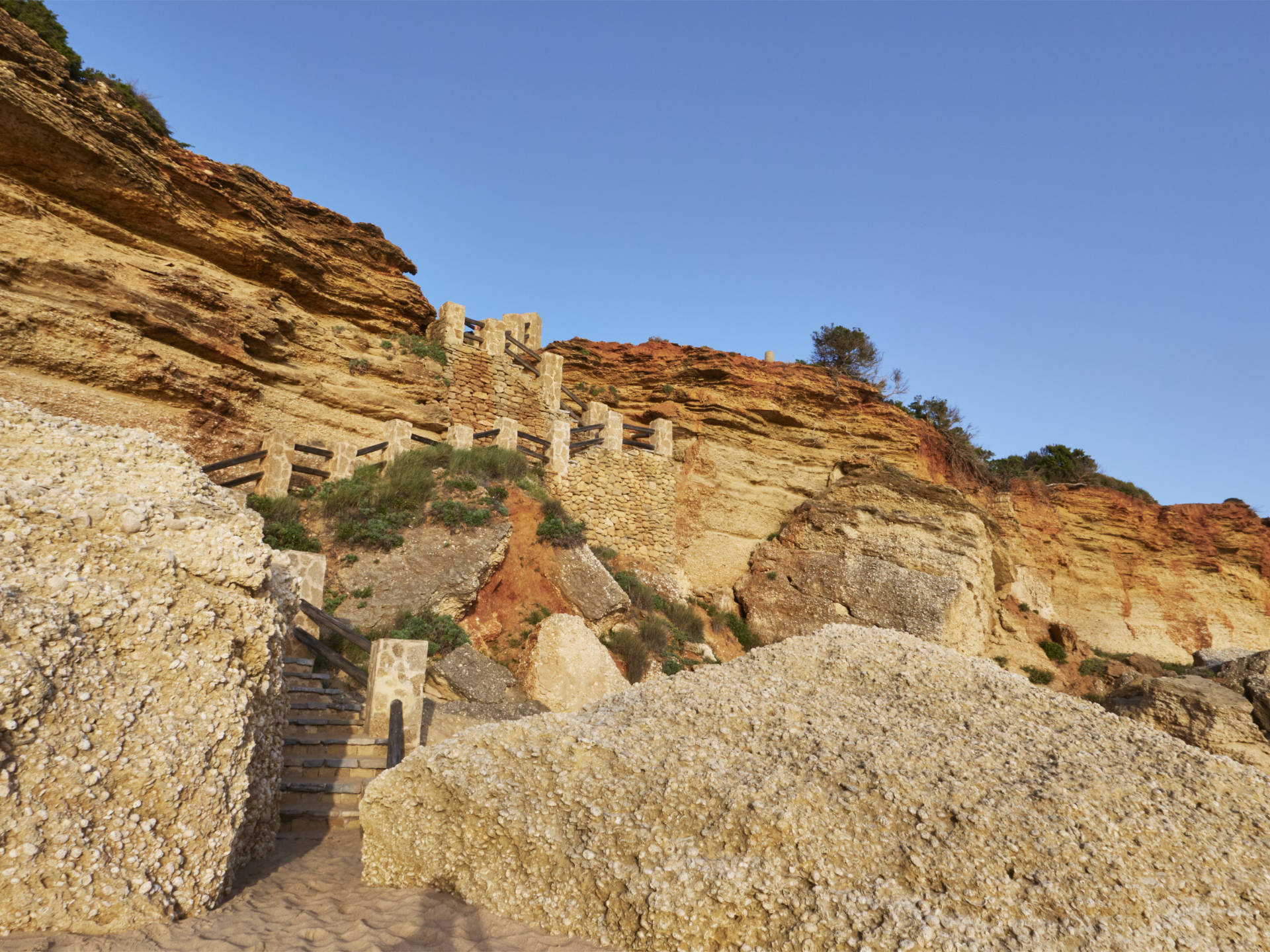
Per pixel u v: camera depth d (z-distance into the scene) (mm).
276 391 17984
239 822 4824
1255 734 14180
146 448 6238
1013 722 6809
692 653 18531
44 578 4578
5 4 16938
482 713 11914
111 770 4219
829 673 7754
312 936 4363
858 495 25750
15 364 13641
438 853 5523
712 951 4582
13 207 14453
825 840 5008
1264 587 31062
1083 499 32125
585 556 17531
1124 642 29969
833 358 38156
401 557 14781
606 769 5664
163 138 17203
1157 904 4609
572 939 4820
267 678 5539
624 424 24828
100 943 3646
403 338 21750
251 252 18531
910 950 4262
